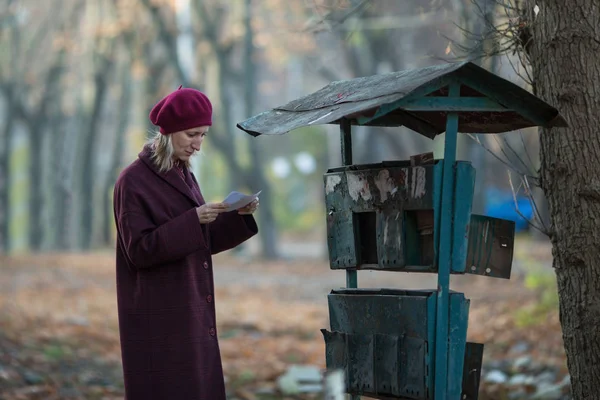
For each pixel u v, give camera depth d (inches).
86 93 2031.3
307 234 2792.8
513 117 267.6
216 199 2433.6
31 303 814.5
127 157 2404.0
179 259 253.4
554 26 280.8
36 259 1515.7
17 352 492.7
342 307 267.0
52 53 2011.6
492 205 1667.1
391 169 249.3
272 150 3075.8
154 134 263.9
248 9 1663.4
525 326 593.9
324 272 1355.8
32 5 2020.2
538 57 287.4
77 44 1955.0
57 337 560.4
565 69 279.1
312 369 490.6
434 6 422.9
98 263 1453.0
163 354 251.9
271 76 2775.6
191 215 246.5
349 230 265.4
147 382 252.4
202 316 255.8
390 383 251.4
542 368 464.4
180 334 252.1
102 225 2146.9
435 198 239.5
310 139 2459.4
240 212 264.5
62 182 2140.7
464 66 234.4
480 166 1312.7
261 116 275.7
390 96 227.5
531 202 292.0
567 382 397.4
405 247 248.7
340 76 1620.3
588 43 277.0
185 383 251.3
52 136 2145.7
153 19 1582.2
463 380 247.6
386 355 252.4
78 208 2042.3
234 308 858.8
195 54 1717.5
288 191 3122.5
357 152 1603.1
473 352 248.2
